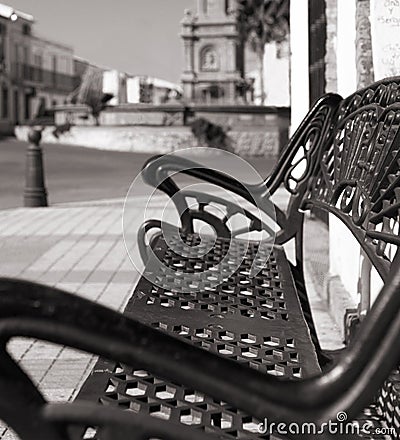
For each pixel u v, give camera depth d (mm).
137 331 1028
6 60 60062
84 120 41031
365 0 4117
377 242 2342
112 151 36969
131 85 40719
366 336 1125
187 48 48344
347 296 4656
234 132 36062
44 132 41500
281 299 2814
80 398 1871
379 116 2520
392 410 2281
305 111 6883
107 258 7461
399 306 1143
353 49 4520
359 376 1091
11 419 981
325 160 3201
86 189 17703
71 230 9508
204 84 48562
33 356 4184
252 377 1050
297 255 3387
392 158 2295
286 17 39812
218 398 1038
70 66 71875
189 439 1010
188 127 36812
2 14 60062
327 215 7754
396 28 3768
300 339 2396
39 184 12352
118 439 1005
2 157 31375
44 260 7410
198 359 1036
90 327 1000
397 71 3762
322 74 7137
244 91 48219
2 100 59812
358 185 2553
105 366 2086
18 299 978
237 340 2385
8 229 9625
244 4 43438
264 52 38781
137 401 1864
